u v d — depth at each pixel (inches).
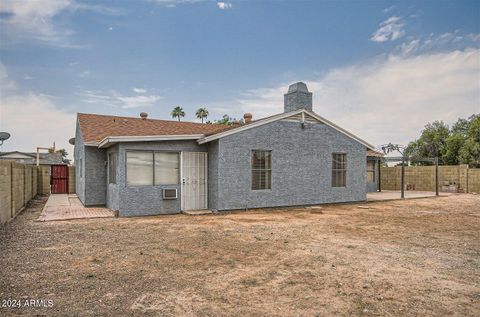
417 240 315.6
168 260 242.7
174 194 495.8
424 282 199.0
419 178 1000.2
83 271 216.4
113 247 281.0
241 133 522.0
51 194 861.8
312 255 257.9
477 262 241.9
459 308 162.7
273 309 160.7
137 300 170.4
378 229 371.9
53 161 1246.9
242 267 227.3
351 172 651.5
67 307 160.9
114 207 493.7
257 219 441.7
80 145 671.1
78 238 315.9
